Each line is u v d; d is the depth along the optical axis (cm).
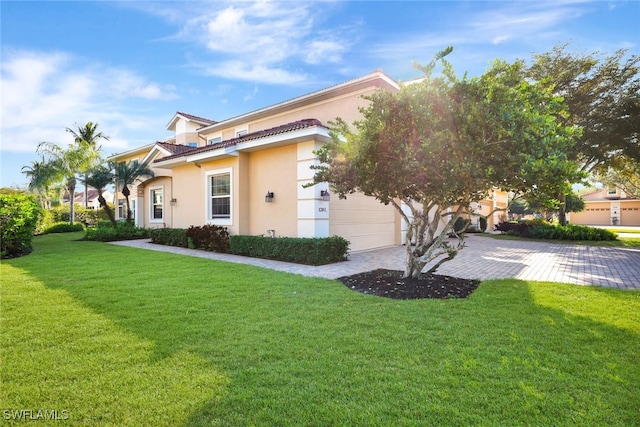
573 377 297
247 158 1203
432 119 526
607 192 4209
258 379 294
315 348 356
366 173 591
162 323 429
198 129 2064
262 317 455
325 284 652
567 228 1862
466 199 605
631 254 1180
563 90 1806
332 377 297
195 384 287
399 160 548
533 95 556
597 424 236
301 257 937
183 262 911
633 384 286
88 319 443
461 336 388
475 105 510
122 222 1881
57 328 410
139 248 1273
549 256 1130
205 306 504
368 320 444
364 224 1268
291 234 1066
